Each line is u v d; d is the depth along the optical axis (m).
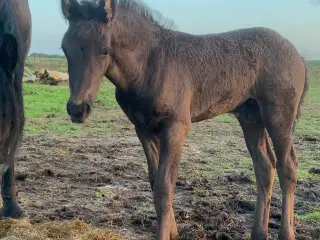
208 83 2.00
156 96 1.87
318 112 7.34
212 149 4.34
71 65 1.73
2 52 1.64
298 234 2.25
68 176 3.24
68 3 1.75
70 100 1.70
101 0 1.75
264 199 2.16
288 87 2.07
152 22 1.96
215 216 2.46
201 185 3.07
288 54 2.10
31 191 2.87
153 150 2.02
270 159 2.19
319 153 4.23
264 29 2.17
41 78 10.64
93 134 4.96
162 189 1.87
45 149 4.05
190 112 2.00
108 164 3.61
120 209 2.56
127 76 1.87
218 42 2.07
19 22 2.27
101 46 1.73
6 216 2.28
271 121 2.07
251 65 2.06
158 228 1.89
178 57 1.95
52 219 2.37
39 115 6.02
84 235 2.01
